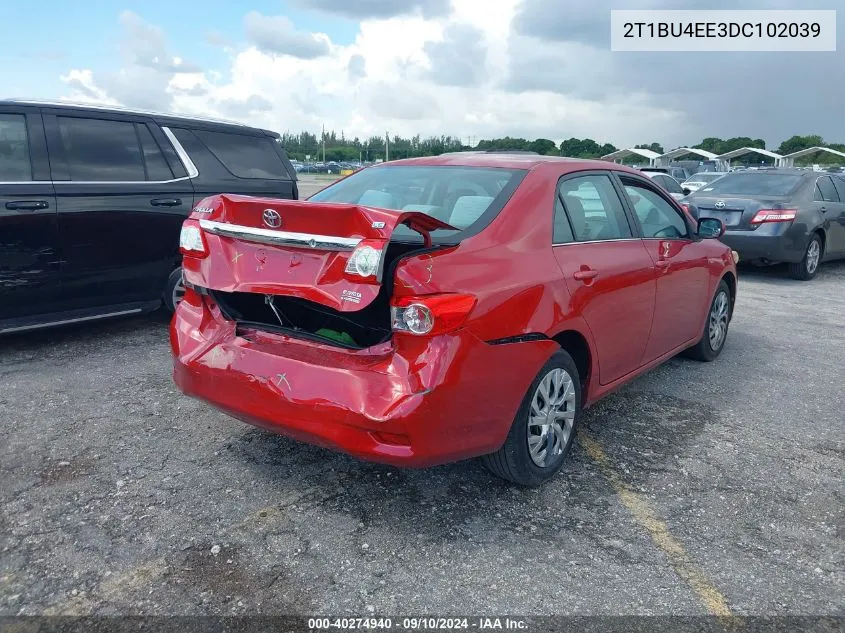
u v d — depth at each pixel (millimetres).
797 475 3766
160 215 5883
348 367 2918
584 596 2699
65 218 5316
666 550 3020
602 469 3766
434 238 3131
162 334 6062
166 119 6141
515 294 3145
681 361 5840
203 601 2590
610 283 3857
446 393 2842
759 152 50000
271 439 3945
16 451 3719
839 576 2873
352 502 3318
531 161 3928
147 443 3857
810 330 7090
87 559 2811
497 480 3584
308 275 2877
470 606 2619
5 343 5707
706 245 5375
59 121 5426
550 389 3492
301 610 2564
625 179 4543
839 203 10844
